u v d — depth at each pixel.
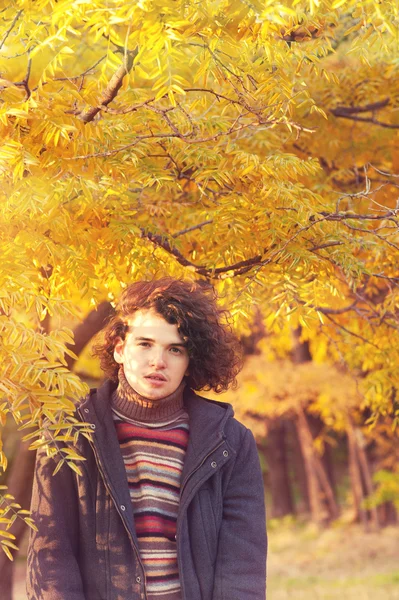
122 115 3.03
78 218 2.88
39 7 2.51
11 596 5.34
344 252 3.00
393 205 4.45
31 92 2.50
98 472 2.13
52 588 2.01
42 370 2.12
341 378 12.12
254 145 3.93
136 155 2.88
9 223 2.51
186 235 3.45
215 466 2.17
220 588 2.12
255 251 3.05
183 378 2.29
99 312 4.82
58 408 2.09
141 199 3.38
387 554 14.52
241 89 2.65
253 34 2.36
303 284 3.15
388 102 4.78
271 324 3.73
